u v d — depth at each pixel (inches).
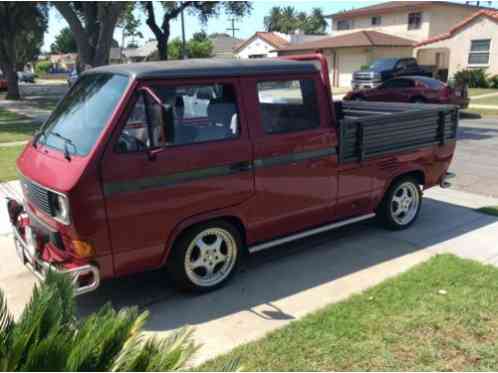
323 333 144.1
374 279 183.5
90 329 84.7
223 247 177.9
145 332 149.5
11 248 218.8
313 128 188.5
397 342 139.3
